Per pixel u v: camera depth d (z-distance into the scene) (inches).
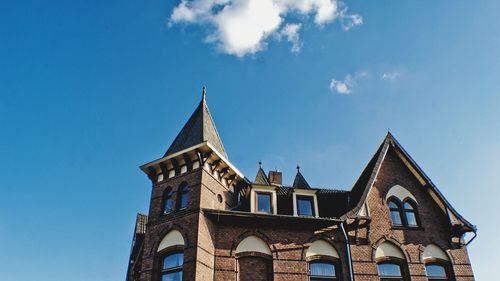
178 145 874.1
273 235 747.4
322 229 769.6
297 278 709.9
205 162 778.8
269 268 717.9
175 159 794.2
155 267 699.4
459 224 800.3
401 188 852.0
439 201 836.6
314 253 744.3
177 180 784.3
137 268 836.6
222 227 744.3
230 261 709.3
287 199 838.5
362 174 914.7
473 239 804.6
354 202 840.9
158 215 757.3
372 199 820.0
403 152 874.1
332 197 892.0
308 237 756.6
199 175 759.1
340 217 756.0
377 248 767.7
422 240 793.6
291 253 732.7
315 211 812.0
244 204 825.5
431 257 781.3
